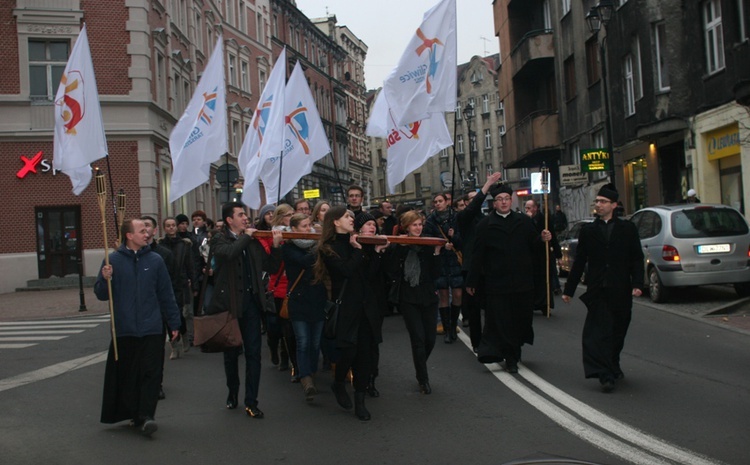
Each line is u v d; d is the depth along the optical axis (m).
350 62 76.06
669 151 23.09
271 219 8.99
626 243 7.71
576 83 29.97
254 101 48.38
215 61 13.35
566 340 10.80
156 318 6.65
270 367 9.88
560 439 5.83
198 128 13.34
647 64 21.83
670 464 5.14
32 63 26.61
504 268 8.43
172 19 33.12
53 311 19.11
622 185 26.62
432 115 12.58
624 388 7.61
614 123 25.66
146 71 27.59
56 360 11.21
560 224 23.86
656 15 21.47
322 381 8.81
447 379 8.41
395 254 7.45
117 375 6.61
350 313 6.81
